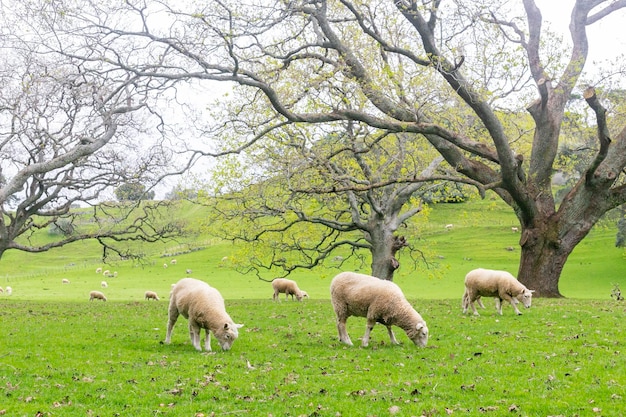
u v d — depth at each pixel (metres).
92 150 22.67
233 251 34.47
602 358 12.36
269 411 9.30
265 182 27.84
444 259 62.31
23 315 22.70
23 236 105.94
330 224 29.80
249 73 22.31
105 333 17.19
